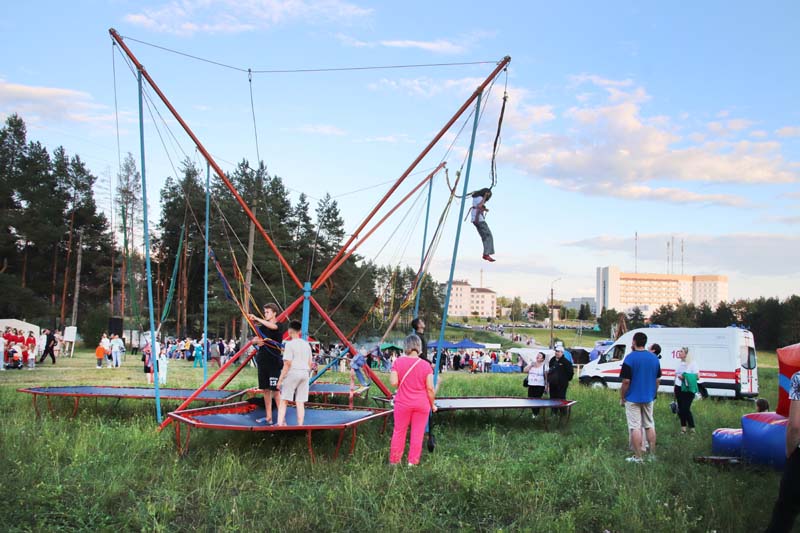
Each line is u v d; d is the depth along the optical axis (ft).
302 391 30.12
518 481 25.14
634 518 20.90
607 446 35.37
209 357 132.77
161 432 34.22
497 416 47.01
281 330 33.78
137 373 87.04
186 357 146.72
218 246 162.40
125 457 28.04
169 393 43.01
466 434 39.09
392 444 28.17
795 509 17.28
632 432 32.40
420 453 28.45
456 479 24.70
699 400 69.92
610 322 496.64
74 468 25.16
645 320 476.54
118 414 42.04
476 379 94.43
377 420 40.98
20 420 35.47
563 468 27.71
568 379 48.52
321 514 20.98
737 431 31.81
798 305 301.22
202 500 22.49
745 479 26.89
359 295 182.29
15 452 27.07
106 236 202.49
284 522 20.24
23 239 185.47
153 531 19.35
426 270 43.39
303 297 41.91
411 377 28.30
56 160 195.21
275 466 26.73
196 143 40.09
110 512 21.06
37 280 194.59
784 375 28.81
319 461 28.17
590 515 21.56
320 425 28.43
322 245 186.29
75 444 29.48
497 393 66.85
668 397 74.33
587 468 27.71
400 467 26.89
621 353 89.25
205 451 29.43
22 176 185.16
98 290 200.75
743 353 79.71
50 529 18.72
